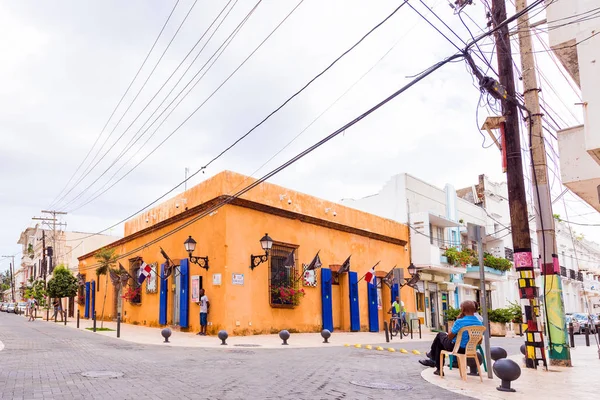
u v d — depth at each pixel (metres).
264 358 11.34
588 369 10.53
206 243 18.97
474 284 37.09
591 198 11.48
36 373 8.37
